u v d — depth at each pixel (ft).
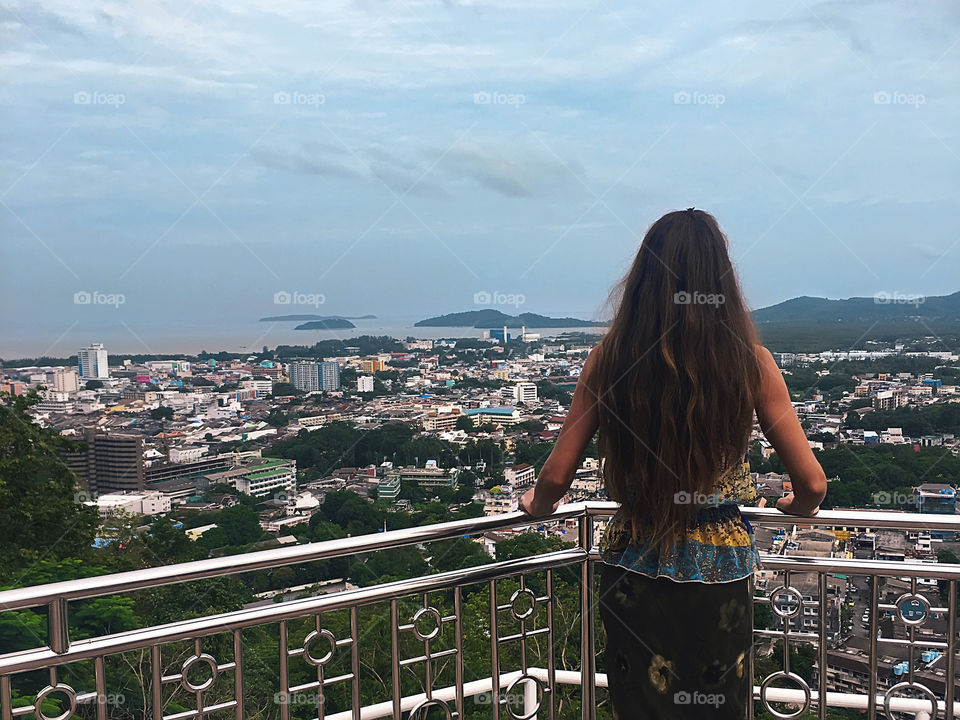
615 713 5.22
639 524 4.83
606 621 5.21
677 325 4.58
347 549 5.11
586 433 5.00
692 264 4.63
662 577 4.78
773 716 6.05
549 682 6.50
